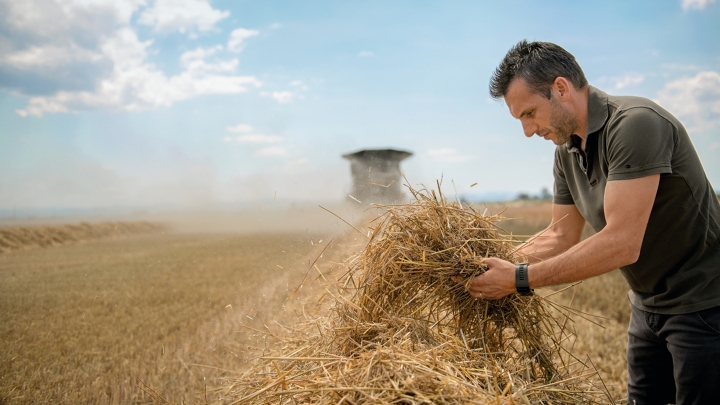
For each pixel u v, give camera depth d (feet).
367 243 9.21
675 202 7.41
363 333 7.98
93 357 16.88
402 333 7.73
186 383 13.96
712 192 7.81
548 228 10.35
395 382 5.98
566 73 7.79
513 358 8.49
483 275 8.05
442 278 8.43
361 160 29.81
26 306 25.35
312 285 14.07
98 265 39.78
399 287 8.53
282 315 15.74
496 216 9.12
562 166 9.48
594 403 7.86
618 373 14.75
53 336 19.61
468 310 8.65
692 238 7.55
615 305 25.71
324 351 7.96
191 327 20.31
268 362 8.56
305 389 6.22
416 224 8.84
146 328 20.63
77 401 13.12
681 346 7.75
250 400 7.22
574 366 14.21
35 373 15.11
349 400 5.86
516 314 8.65
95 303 26.04
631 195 7.13
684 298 7.70
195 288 28.48
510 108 8.50
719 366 7.43
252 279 24.63
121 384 14.10
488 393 6.05
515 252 9.28
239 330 17.69
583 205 8.91
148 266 35.88
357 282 9.08
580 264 7.25
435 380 6.02
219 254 34.27
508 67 8.21
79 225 71.97
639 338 8.95
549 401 7.03
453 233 8.72
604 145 7.77
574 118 7.97
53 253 53.52
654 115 7.23
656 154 7.06
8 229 64.18
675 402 9.01
